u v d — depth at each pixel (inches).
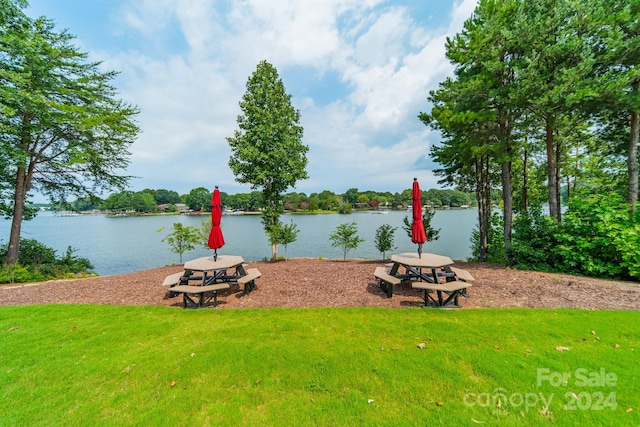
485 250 445.4
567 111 303.1
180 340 155.3
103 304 225.8
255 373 123.0
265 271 334.3
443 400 103.0
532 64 267.9
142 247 885.8
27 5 350.9
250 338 155.6
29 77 348.5
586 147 501.4
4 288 290.7
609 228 245.9
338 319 179.2
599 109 293.1
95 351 144.4
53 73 382.0
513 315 177.0
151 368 128.2
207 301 225.6
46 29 397.1
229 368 126.9
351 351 138.1
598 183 506.0
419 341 146.3
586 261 261.0
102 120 400.8
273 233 459.8
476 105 331.6
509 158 328.8
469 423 91.7
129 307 212.5
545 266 291.0
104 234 1228.5
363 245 866.1
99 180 506.3
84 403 106.7
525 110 344.5
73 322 183.2
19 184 408.5
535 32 275.6
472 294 223.5
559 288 224.7
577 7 258.2
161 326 174.2
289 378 119.1
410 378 115.6
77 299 240.8
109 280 310.2
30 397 110.0
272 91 437.7
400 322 171.3
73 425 95.7
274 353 138.3
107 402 107.1
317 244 906.1
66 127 409.4
